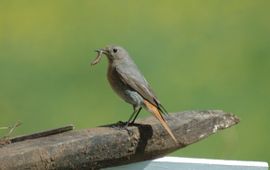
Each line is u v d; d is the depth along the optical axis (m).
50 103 16.95
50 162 7.30
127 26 20.78
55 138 7.57
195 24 20.81
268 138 15.91
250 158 15.33
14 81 18.00
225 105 17.12
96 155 7.59
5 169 7.09
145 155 8.04
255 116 16.64
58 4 22.05
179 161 8.18
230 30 20.50
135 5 21.88
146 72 18.31
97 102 16.98
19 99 17.03
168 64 18.58
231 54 19.25
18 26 21.08
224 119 8.38
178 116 8.30
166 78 17.91
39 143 7.42
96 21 21.14
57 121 16.28
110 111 16.58
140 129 7.95
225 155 14.42
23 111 16.55
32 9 21.75
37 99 17.11
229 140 14.44
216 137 14.39
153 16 21.28
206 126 8.27
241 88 17.73
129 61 10.00
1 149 7.33
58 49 19.64
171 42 19.67
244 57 19.08
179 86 17.61
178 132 8.11
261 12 21.22
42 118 16.39
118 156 7.79
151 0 22.12
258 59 19.06
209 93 17.38
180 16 21.20
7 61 19.09
